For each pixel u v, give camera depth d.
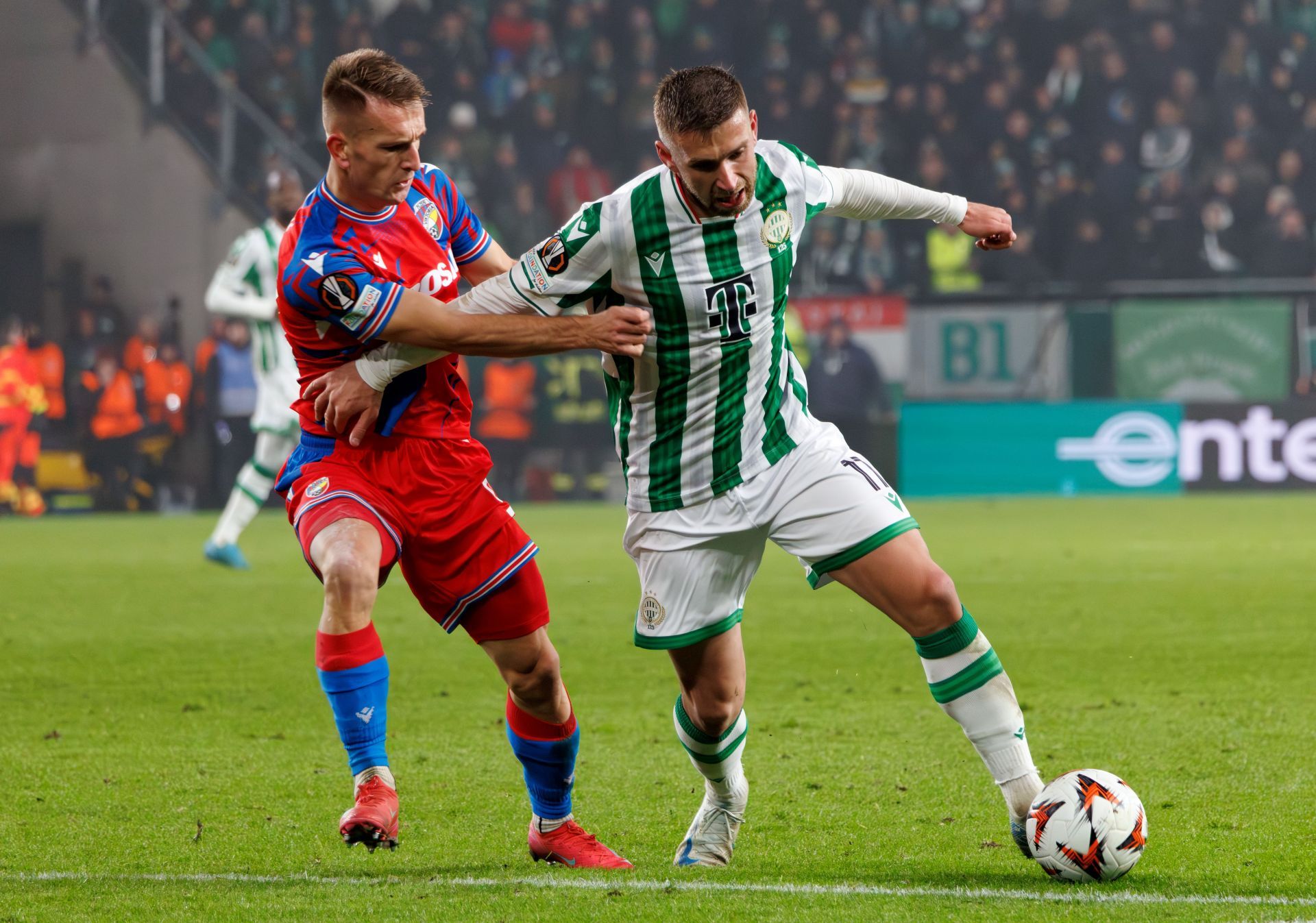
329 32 75.81
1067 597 32.38
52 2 70.88
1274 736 18.59
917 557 12.84
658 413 13.07
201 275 71.62
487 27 76.38
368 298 12.52
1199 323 63.75
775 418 13.20
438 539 13.34
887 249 67.88
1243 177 70.44
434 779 17.19
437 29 75.44
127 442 63.75
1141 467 63.19
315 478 13.41
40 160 71.44
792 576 38.62
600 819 15.33
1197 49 75.06
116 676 24.67
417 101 12.59
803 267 68.00
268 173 72.12
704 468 13.08
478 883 12.50
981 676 12.86
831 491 13.02
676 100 11.80
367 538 12.84
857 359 64.31
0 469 63.00
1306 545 41.81
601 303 12.98
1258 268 68.19
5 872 13.09
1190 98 73.12
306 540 13.09
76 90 71.31
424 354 12.67
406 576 13.71
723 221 12.53
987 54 75.44
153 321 67.50
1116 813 12.16
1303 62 74.38
